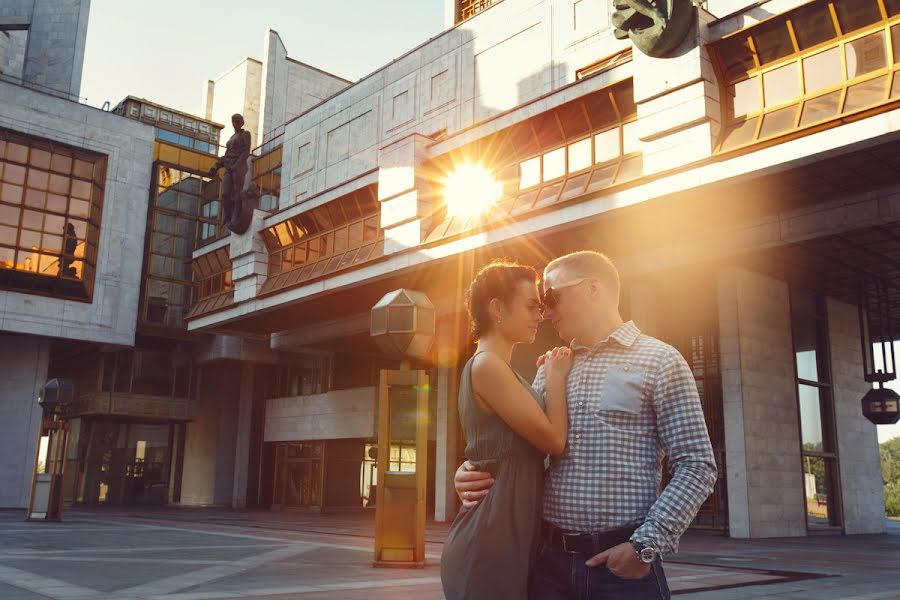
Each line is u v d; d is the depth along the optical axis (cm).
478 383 222
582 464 223
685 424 214
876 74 1459
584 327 239
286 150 3788
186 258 4325
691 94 1688
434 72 2939
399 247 2441
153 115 4634
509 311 238
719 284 2112
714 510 2086
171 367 4366
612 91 1927
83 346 4144
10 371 3672
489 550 212
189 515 3058
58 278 3709
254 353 4103
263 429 4172
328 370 3784
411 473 1030
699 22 1686
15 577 857
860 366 2605
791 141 1496
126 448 4447
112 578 868
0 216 3572
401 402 3512
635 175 1831
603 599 212
